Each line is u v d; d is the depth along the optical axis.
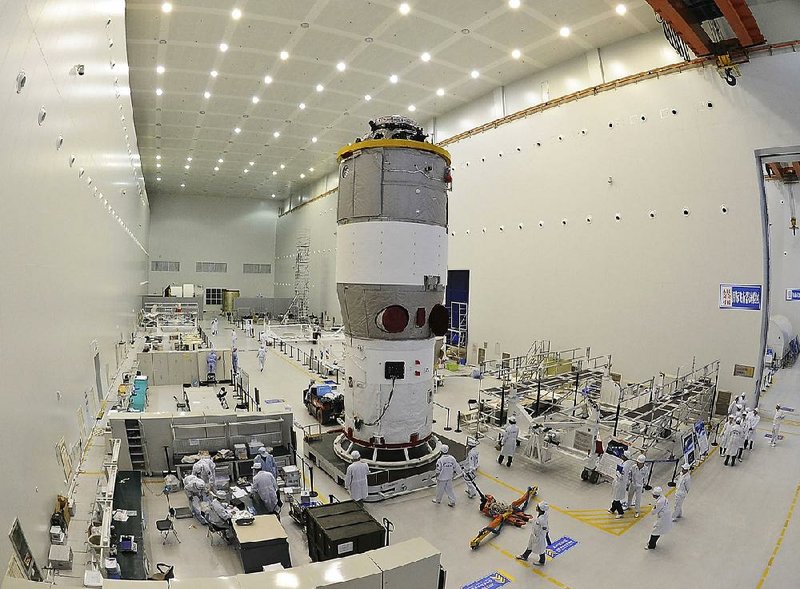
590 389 16.22
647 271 17.56
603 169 18.91
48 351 6.18
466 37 19.02
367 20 18.05
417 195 10.97
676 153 16.78
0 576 4.10
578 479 11.91
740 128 15.34
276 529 7.90
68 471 7.28
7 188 4.42
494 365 23.44
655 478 11.87
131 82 24.14
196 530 8.82
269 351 29.56
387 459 11.22
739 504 10.51
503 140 23.27
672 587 7.58
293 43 19.97
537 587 7.52
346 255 11.29
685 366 16.56
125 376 15.92
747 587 7.61
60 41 6.13
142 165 41.84
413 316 11.11
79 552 5.98
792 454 13.61
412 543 5.62
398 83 23.62
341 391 17.97
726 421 13.78
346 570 4.99
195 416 11.30
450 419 16.53
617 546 8.79
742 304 15.34
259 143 34.81
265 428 11.63
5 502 4.39
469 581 7.64
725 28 15.62
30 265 5.28
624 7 16.47
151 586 4.45
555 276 20.73
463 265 25.83
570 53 20.09
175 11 17.72
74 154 7.49
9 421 4.58
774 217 28.20
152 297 43.38
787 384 22.34
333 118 29.22
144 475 10.88
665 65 17.44
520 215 22.34
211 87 24.67
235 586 4.60
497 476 11.99
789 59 14.45
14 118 4.46
